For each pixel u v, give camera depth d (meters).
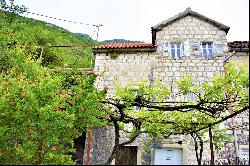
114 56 18.02
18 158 8.48
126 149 15.39
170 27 18.89
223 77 10.13
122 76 17.55
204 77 17.33
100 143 15.60
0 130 9.25
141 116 11.10
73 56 32.22
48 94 9.66
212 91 9.78
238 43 17.84
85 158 14.86
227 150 15.02
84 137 16.00
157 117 11.07
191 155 14.78
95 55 18.20
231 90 9.76
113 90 17.08
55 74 15.12
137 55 18.09
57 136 9.19
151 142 15.13
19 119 9.36
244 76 9.33
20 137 9.34
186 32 18.73
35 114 9.18
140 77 17.52
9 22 35.84
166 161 14.68
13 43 19.72
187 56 18.02
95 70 17.66
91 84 10.26
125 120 10.12
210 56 17.94
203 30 18.77
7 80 12.99
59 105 9.67
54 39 29.03
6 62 15.80
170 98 16.47
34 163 8.20
